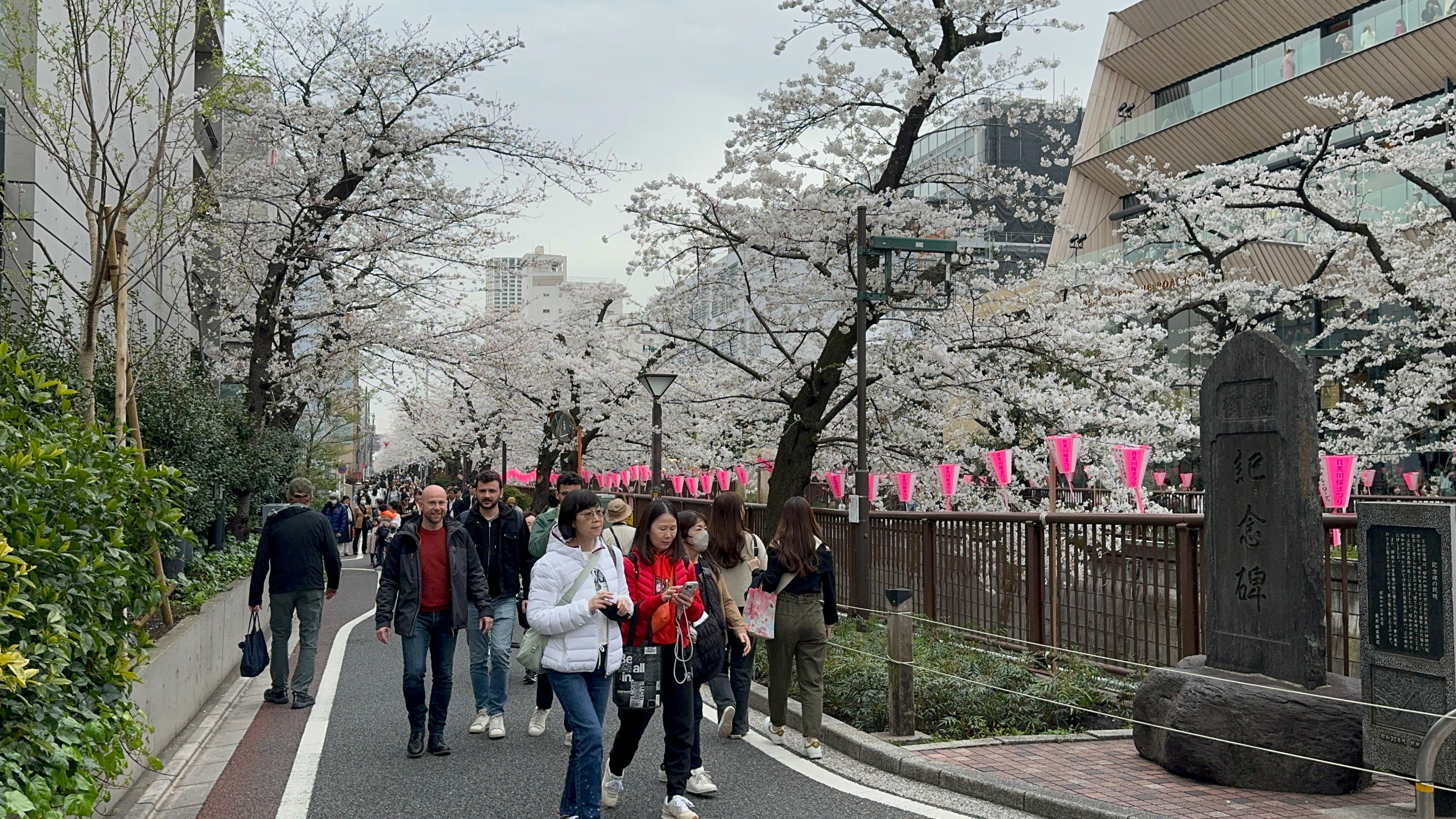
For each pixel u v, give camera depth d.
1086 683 8.44
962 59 16.20
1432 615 5.48
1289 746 6.02
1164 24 38.31
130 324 14.45
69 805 4.43
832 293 16.80
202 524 12.51
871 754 7.09
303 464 29.86
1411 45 28.52
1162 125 38.16
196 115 14.41
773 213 15.77
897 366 16.91
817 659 7.41
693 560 6.05
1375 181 26.72
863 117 16.53
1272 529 6.54
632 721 5.90
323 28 18.00
